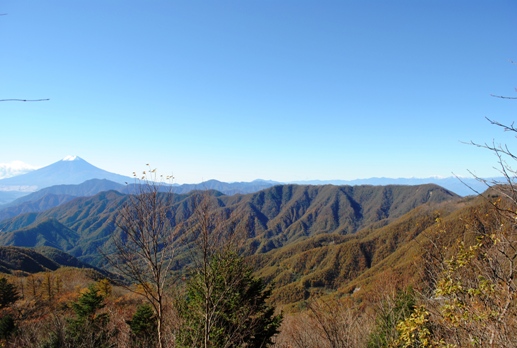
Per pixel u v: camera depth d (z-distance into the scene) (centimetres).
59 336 1355
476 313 436
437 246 502
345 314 909
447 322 469
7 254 8775
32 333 1491
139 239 591
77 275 6072
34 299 3706
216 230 765
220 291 876
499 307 424
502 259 431
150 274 610
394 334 799
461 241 462
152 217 612
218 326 904
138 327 1362
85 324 1509
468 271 482
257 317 1035
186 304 906
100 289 2727
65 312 2583
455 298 456
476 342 427
